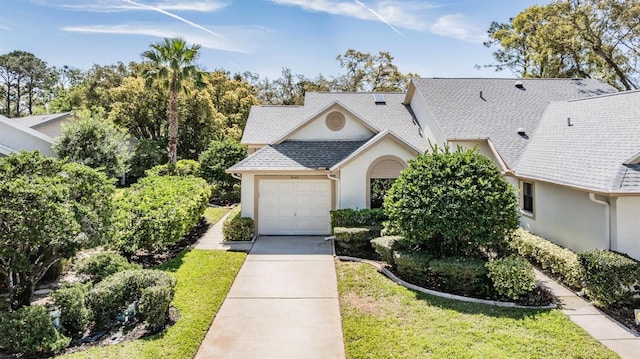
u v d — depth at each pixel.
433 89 18.72
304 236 14.82
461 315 7.61
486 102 17.80
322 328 7.30
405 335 6.80
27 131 22.81
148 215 10.51
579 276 8.81
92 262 8.55
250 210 14.81
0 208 6.41
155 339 6.57
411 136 17.78
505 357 6.06
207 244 13.50
